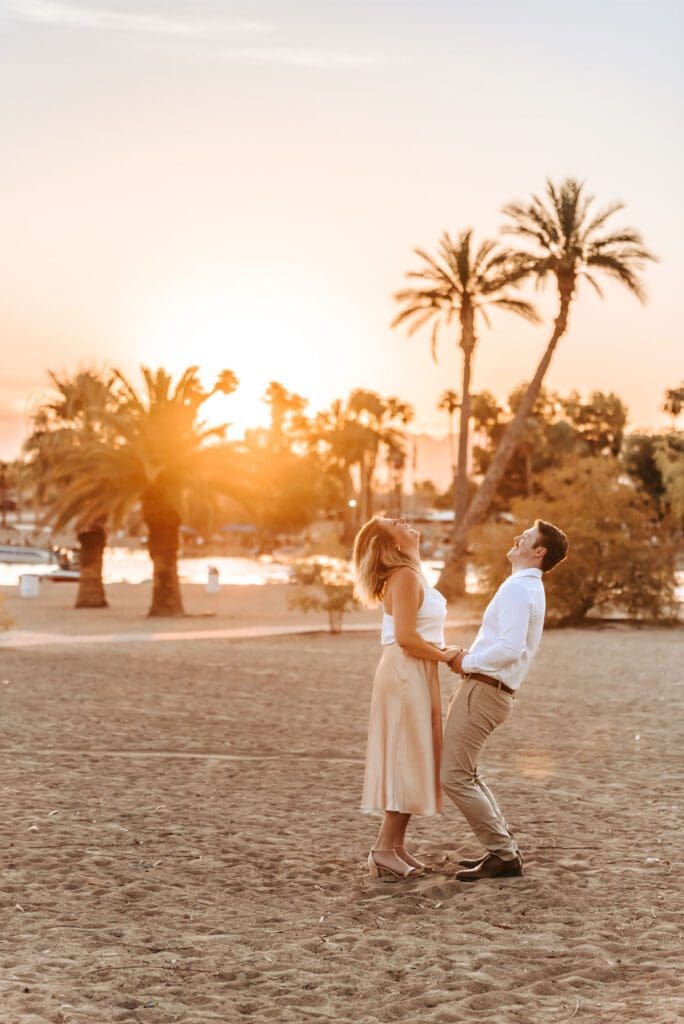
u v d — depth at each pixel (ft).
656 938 19.02
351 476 452.35
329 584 92.68
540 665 67.97
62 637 86.12
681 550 111.65
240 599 141.38
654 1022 15.06
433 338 150.82
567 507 108.27
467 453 151.43
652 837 26.11
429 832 26.89
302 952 18.38
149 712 46.14
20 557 269.85
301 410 485.15
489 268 146.41
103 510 117.19
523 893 21.76
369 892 22.03
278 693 52.90
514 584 22.63
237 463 121.08
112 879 22.53
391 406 484.33
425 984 16.92
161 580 115.85
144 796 30.32
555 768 34.86
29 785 31.42
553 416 399.65
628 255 135.33
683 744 39.47
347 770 34.35
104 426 125.49
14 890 21.62
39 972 17.06
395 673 22.84
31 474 153.17
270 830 26.84
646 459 272.31
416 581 22.76
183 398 118.11
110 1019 15.30
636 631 102.47
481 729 22.63
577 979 17.02
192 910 20.66
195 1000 16.16
